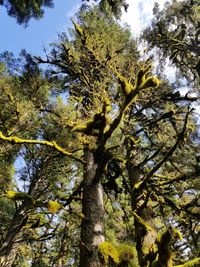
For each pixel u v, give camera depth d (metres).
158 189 10.94
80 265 6.40
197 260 5.40
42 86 9.53
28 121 8.90
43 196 11.08
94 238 6.59
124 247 4.91
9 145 9.45
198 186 11.45
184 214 11.51
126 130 10.58
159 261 4.60
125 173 13.58
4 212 13.25
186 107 12.96
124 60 9.14
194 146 13.72
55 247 16.88
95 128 7.34
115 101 7.93
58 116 8.47
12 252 10.67
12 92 8.81
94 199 7.34
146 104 11.84
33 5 10.07
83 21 10.83
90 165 8.13
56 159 10.06
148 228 8.01
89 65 9.93
